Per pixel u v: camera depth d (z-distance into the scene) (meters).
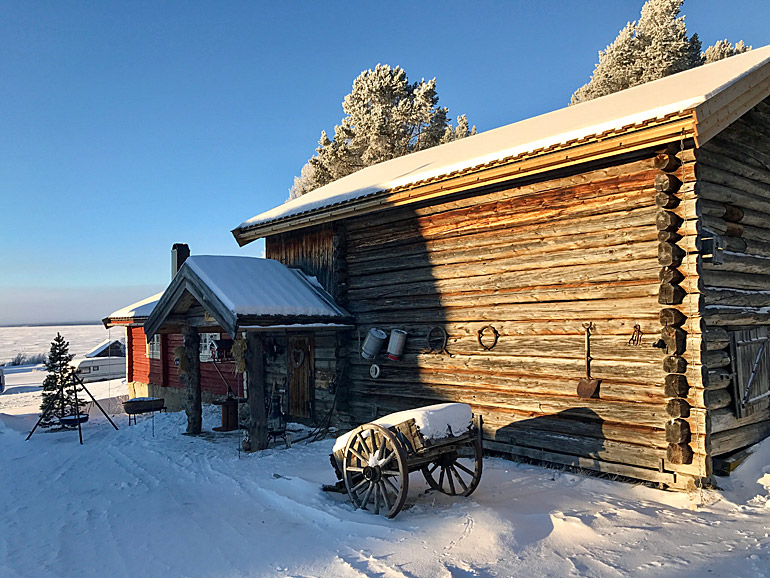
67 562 5.36
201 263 11.24
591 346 7.72
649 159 7.17
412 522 5.76
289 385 13.05
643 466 7.04
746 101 7.16
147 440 12.21
